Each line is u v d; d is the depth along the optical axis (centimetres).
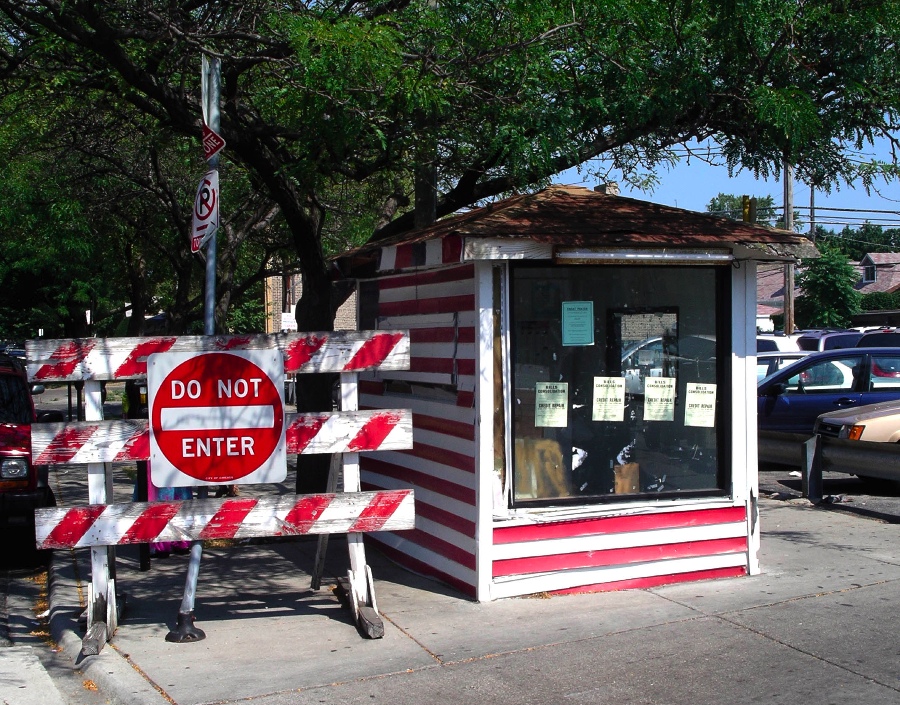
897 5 841
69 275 2420
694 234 670
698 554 704
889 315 4578
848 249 5106
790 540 845
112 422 593
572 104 864
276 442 605
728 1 803
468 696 500
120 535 595
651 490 716
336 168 957
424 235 719
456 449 688
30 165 1366
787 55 874
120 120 1212
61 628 648
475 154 947
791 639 570
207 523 602
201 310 1700
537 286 683
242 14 977
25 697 534
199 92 1012
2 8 894
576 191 787
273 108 923
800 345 2194
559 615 629
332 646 584
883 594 662
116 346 595
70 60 1010
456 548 693
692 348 721
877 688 495
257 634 614
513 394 667
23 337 4106
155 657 572
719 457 718
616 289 703
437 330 718
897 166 909
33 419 1005
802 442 1128
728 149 965
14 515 874
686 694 493
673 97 861
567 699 492
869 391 1380
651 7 826
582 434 701
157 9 927
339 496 616
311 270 914
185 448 597
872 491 1158
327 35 789
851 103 898
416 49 880
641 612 629
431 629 608
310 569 795
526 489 680
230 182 1322
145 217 1605
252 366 603
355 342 616
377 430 621
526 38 848
